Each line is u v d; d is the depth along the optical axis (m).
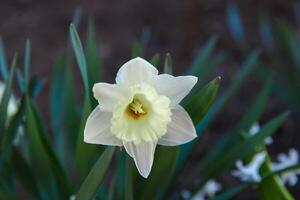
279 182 0.88
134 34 1.74
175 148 0.74
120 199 0.86
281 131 1.39
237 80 0.97
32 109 0.80
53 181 0.89
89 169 0.81
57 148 0.99
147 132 0.67
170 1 1.87
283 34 1.30
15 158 0.87
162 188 0.86
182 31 1.75
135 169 0.78
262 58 1.61
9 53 1.65
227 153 0.90
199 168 0.97
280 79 1.30
